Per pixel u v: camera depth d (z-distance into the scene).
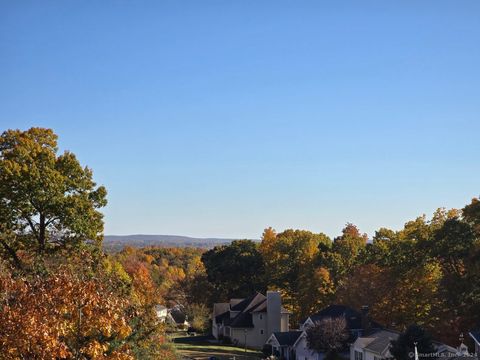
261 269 108.75
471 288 62.59
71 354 17.83
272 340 72.19
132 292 28.12
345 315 66.19
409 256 75.56
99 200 47.03
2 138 45.88
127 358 18.66
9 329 16.91
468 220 71.56
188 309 108.00
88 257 26.83
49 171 44.31
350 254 97.81
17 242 44.34
